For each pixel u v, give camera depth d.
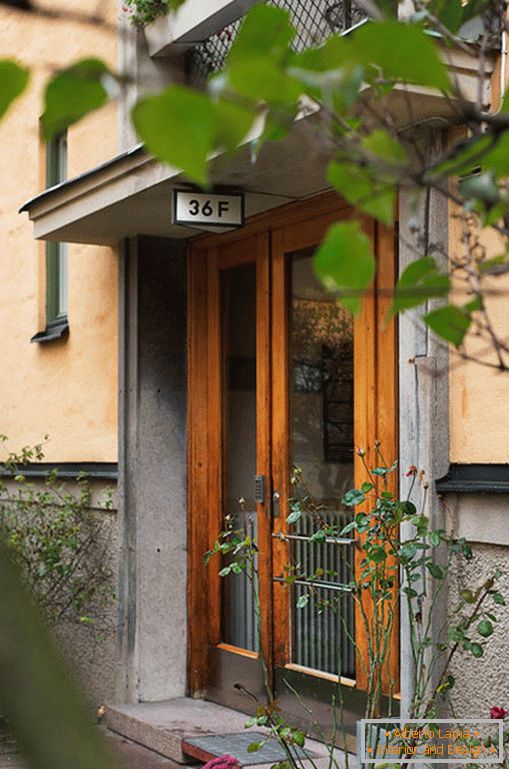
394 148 0.92
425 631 4.39
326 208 5.80
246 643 6.48
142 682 6.73
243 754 5.52
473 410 4.49
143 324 6.82
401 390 4.73
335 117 0.88
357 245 0.80
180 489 6.85
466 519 4.47
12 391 8.74
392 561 4.93
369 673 4.27
